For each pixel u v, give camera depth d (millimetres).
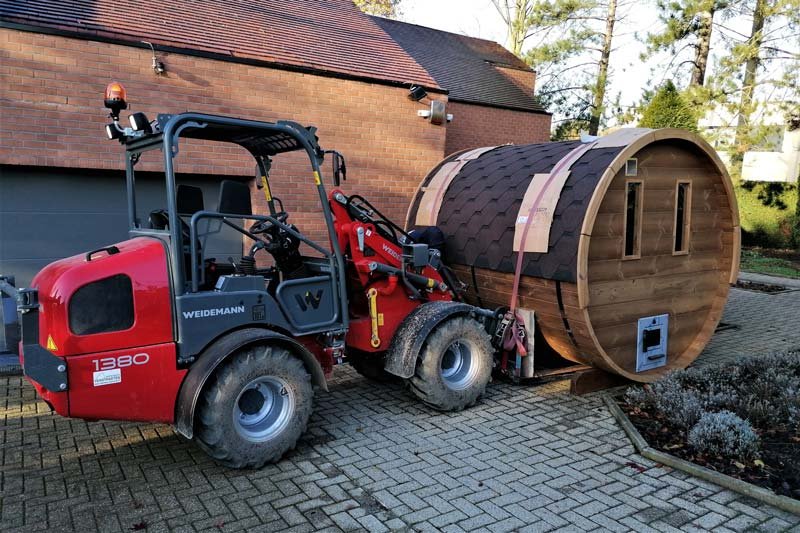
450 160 7355
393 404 5289
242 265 4527
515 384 5812
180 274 3746
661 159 5562
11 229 6227
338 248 4559
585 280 4930
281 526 3338
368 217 5188
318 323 4457
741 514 3471
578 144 5922
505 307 5781
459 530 3303
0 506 3531
